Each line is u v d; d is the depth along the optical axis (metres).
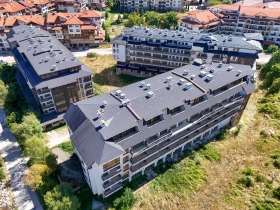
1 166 62.44
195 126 60.00
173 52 92.56
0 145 69.75
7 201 54.16
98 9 191.50
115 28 155.12
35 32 95.62
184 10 181.12
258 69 104.25
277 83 84.12
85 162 44.53
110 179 50.75
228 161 60.75
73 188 54.22
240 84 64.88
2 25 120.69
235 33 133.50
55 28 122.44
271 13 123.12
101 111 50.25
